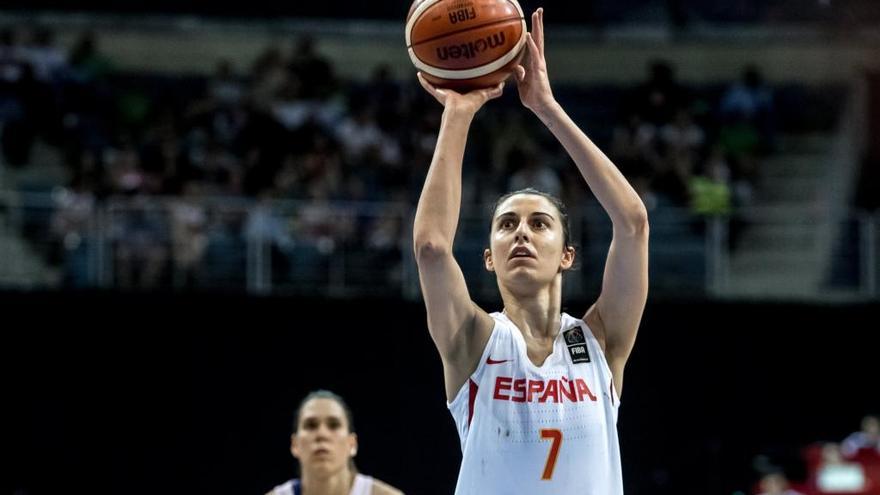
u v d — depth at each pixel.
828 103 25.09
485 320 5.41
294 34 25.58
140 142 21.12
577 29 26.38
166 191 19.80
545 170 20.72
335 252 18.48
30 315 17.31
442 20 5.76
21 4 25.17
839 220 19.23
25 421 17.23
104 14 25.56
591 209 19.19
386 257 18.59
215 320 17.66
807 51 25.88
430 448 17.86
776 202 22.52
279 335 17.75
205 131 21.45
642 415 18.30
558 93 25.64
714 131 22.95
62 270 18.03
